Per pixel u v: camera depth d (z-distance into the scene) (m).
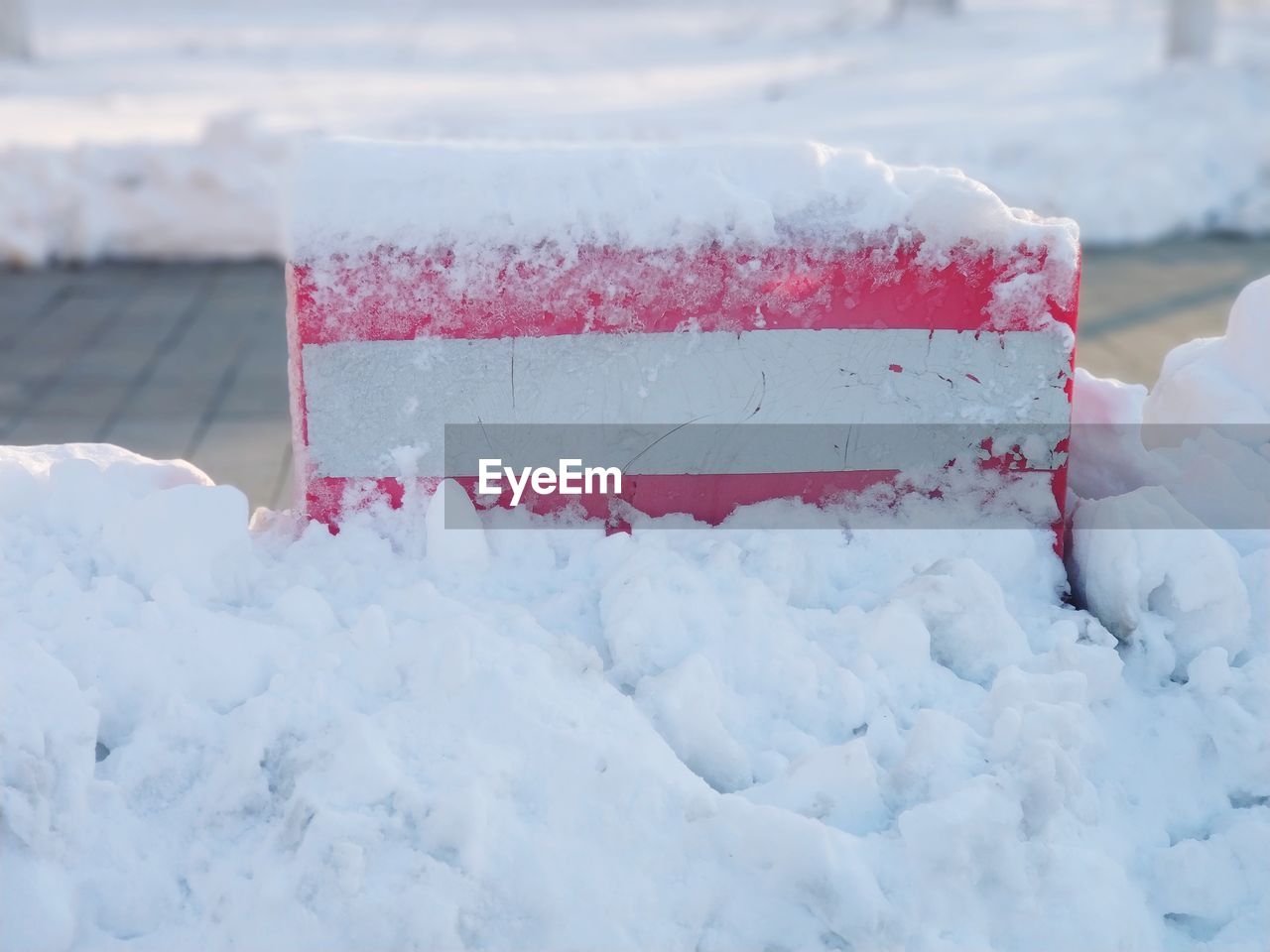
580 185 3.02
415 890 2.19
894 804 2.46
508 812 2.33
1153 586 3.02
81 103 16.36
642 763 2.38
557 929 2.20
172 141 11.13
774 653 2.76
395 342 2.99
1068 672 2.67
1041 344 3.10
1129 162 11.16
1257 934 2.44
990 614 2.85
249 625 2.68
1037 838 2.38
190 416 6.36
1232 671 2.87
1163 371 3.90
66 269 9.72
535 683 2.54
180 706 2.52
